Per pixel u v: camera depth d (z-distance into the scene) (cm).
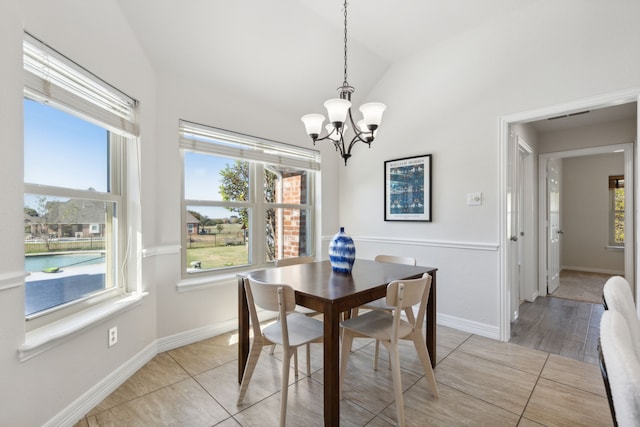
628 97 218
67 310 180
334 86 340
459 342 271
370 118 190
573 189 601
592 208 583
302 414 175
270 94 315
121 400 188
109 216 217
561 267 605
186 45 243
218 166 300
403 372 220
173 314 257
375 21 279
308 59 299
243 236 321
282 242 356
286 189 360
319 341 179
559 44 246
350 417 172
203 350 254
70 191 185
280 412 170
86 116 181
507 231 275
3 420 134
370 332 182
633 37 217
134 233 229
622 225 562
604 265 573
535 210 415
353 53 317
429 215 320
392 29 291
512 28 268
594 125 394
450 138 307
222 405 183
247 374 182
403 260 272
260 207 333
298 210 372
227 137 294
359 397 190
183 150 268
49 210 174
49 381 154
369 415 174
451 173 306
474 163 291
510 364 231
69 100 170
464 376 214
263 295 167
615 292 95
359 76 346
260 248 332
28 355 143
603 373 69
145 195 233
